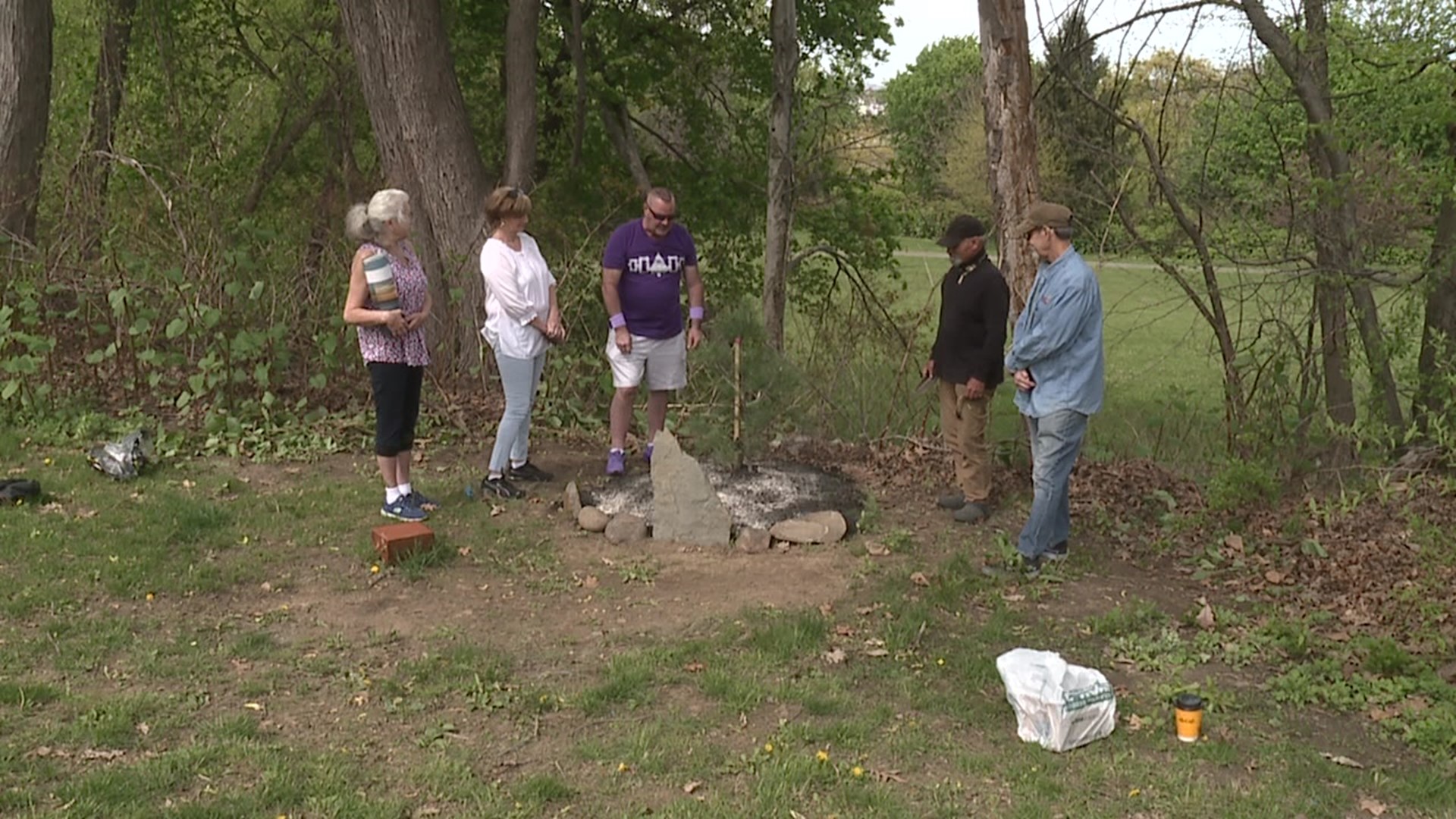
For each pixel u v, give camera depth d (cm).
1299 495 734
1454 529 647
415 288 620
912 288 1557
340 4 996
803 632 502
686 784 379
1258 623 539
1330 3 825
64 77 1454
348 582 555
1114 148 943
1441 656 504
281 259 948
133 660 458
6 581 523
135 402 848
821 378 948
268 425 803
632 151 1420
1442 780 397
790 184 1213
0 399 801
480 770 386
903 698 452
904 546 624
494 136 1500
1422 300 814
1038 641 511
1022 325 571
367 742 401
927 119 1986
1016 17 740
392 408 622
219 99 1499
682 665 474
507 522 652
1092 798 380
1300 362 802
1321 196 823
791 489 702
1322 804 380
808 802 369
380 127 1005
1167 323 980
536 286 671
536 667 470
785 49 1194
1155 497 715
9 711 406
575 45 1279
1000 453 756
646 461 775
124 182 1097
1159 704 451
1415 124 797
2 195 997
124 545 574
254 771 376
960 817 364
